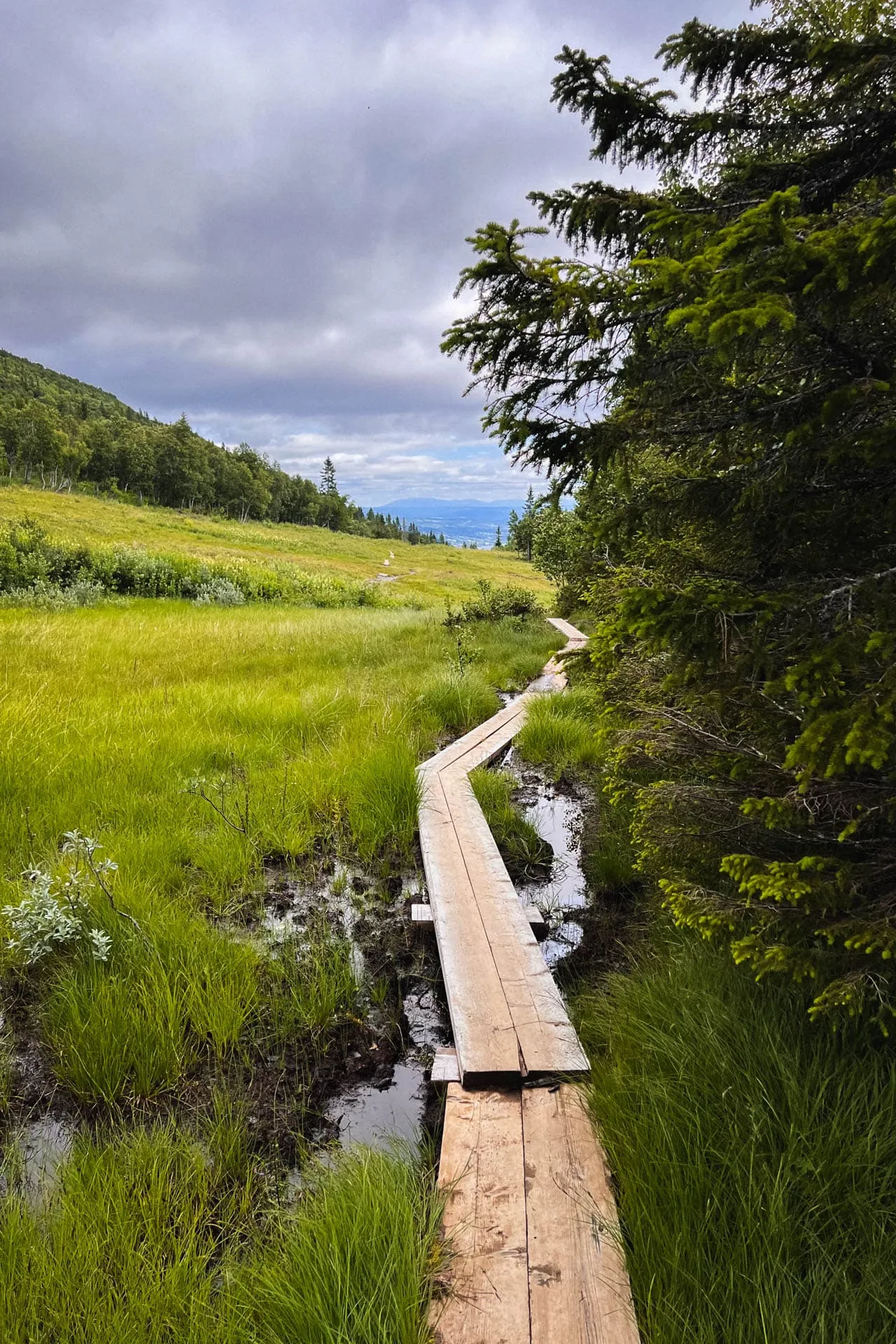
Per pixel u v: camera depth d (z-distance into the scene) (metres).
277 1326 1.67
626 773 3.85
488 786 5.71
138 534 57.34
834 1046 2.08
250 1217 2.10
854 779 2.16
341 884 4.34
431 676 9.37
